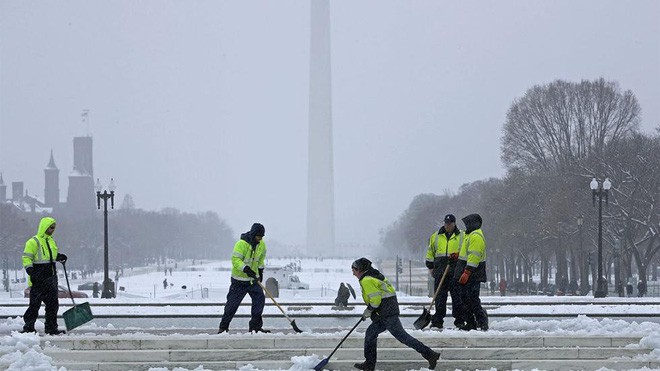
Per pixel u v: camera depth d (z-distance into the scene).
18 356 39.94
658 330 45.34
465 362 40.81
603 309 70.50
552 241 180.88
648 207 166.00
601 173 171.00
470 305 46.41
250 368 39.72
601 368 39.72
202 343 42.75
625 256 177.88
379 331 39.38
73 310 46.16
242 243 46.50
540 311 68.81
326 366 40.16
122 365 40.38
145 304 78.56
